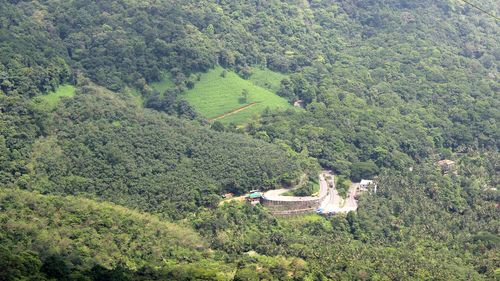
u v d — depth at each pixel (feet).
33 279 649.61
